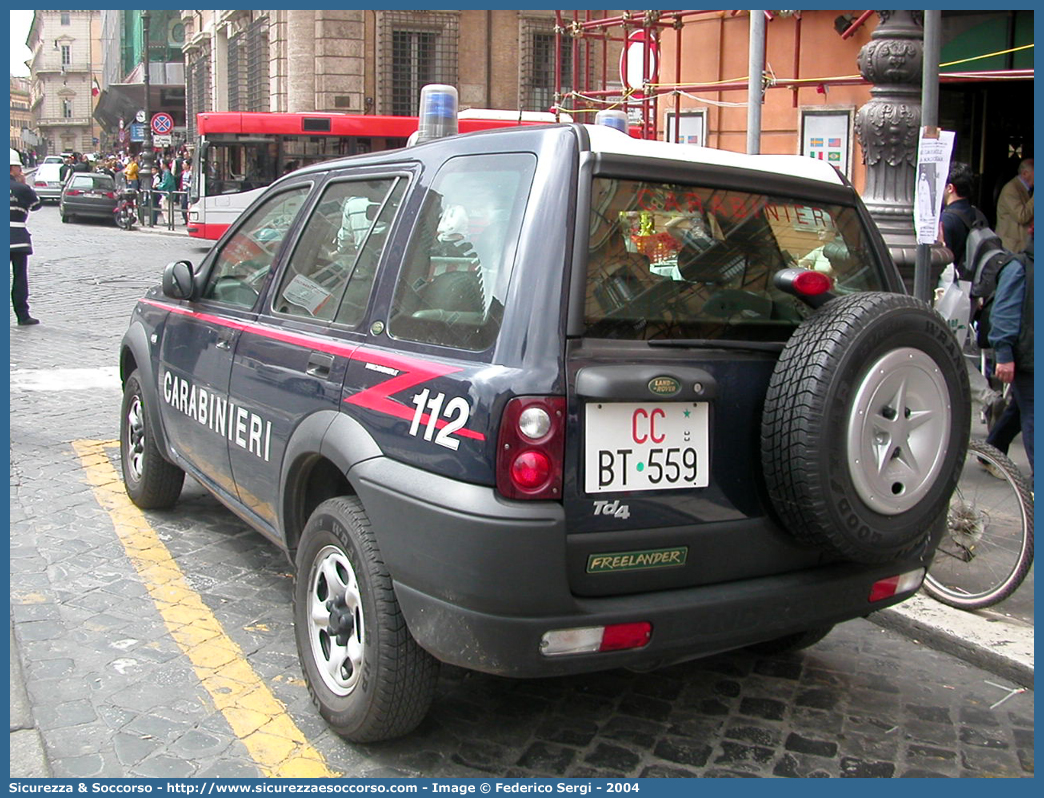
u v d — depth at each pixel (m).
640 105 12.65
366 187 4.04
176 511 6.04
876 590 3.56
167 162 35.81
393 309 3.54
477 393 3.00
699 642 3.20
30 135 114.19
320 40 27.66
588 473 3.02
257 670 4.10
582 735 3.71
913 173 6.82
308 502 3.99
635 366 3.08
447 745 3.61
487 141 3.46
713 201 3.45
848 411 3.12
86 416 8.23
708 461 3.22
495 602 2.94
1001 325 5.53
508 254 3.15
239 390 4.41
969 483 4.80
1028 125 10.41
